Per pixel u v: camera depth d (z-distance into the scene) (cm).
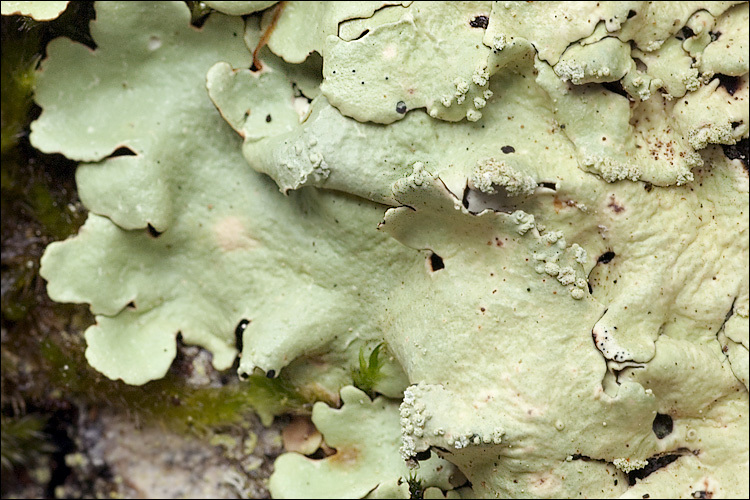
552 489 13
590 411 13
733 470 13
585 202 13
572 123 13
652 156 13
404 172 13
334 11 13
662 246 13
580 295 13
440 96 13
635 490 13
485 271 13
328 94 13
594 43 13
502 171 13
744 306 13
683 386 13
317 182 13
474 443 13
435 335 13
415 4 13
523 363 13
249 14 13
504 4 13
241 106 13
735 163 13
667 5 13
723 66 13
